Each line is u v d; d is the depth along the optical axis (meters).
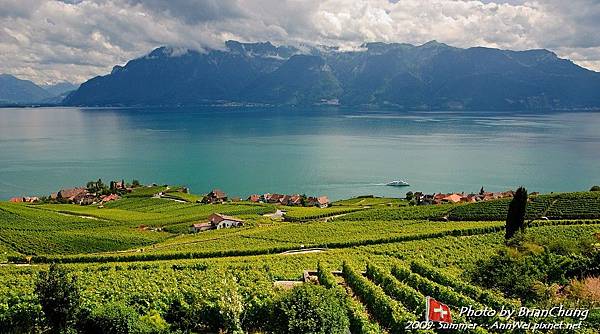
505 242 66.69
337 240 86.06
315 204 160.25
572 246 54.97
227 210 145.88
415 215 111.25
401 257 70.38
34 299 38.72
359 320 34.88
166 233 114.56
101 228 119.44
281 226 109.56
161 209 150.75
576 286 41.38
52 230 114.81
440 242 79.50
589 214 93.31
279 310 34.41
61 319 35.19
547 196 106.19
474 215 104.44
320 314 32.97
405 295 41.12
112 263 72.62
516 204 65.69
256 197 171.25
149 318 35.38
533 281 41.78
